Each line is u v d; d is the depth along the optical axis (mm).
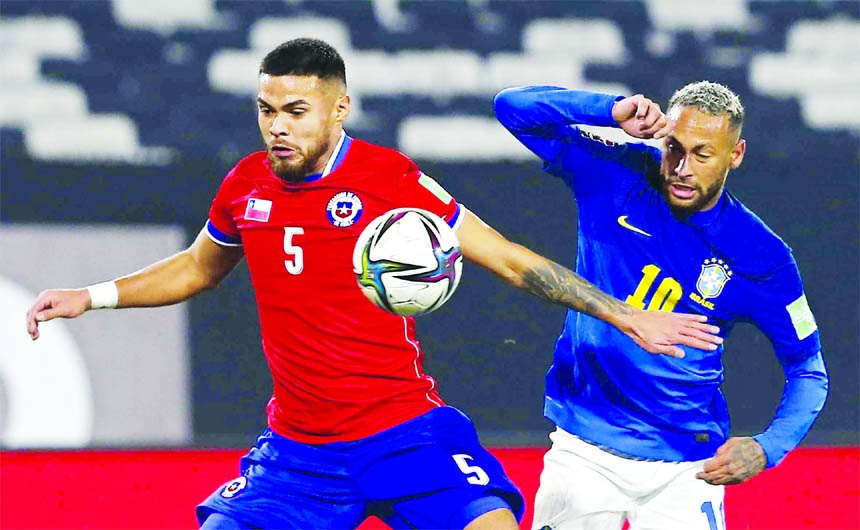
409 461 13742
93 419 23859
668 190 14133
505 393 24375
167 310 24234
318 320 13578
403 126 34125
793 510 20891
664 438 15031
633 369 14773
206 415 24156
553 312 24594
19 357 23844
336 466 14031
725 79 36438
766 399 24547
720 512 15414
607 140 14891
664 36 37469
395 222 13039
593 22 37406
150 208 24719
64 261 24312
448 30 36906
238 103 34156
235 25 36344
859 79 36562
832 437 23250
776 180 25250
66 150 32500
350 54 36062
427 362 24297
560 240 24891
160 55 35312
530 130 14859
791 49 37469
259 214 13648
